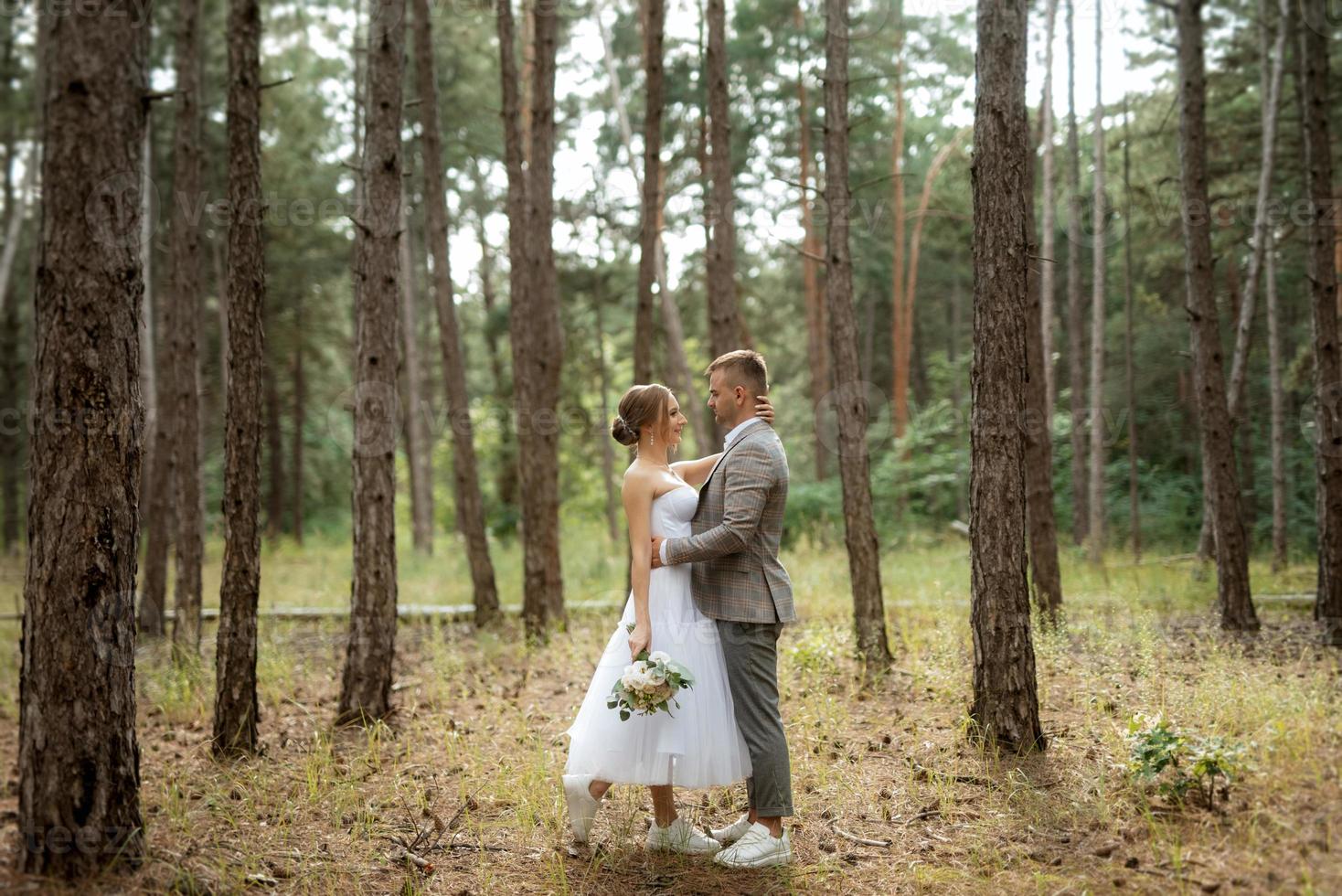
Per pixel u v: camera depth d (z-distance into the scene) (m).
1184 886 2.90
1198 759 3.42
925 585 9.55
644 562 3.51
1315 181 7.20
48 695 2.97
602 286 17.44
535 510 8.30
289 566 15.58
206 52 14.23
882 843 3.55
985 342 4.44
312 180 16.83
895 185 17.19
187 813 3.91
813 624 7.39
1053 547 7.53
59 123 2.93
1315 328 7.16
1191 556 11.33
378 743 5.01
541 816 3.88
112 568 3.04
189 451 7.62
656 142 8.45
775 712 3.50
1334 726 3.93
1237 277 14.93
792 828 3.75
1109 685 5.07
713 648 3.53
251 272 4.96
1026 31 4.54
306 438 25.20
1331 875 2.79
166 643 8.05
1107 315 18.03
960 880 3.18
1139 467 16.59
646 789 4.24
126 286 3.04
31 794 2.98
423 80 9.33
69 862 2.96
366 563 5.48
